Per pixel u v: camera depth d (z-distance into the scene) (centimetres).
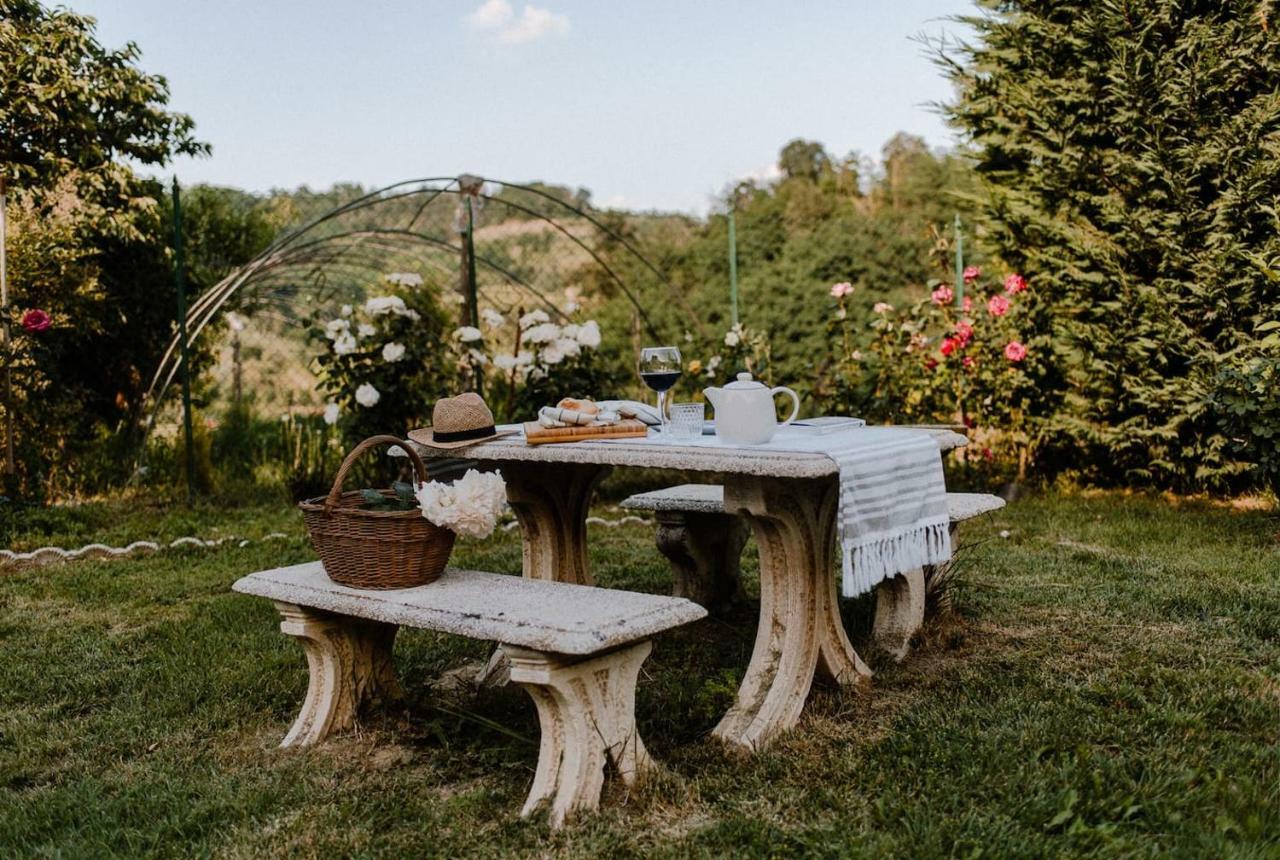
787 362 1352
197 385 1057
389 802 288
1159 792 272
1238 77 678
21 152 913
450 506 310
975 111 809
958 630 425
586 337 773
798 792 287
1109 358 751
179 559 629
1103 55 739
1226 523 642
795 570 336
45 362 799
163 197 1014
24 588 562
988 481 773
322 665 344
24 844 269
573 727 275
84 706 382
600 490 805
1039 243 799
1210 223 702
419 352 762
